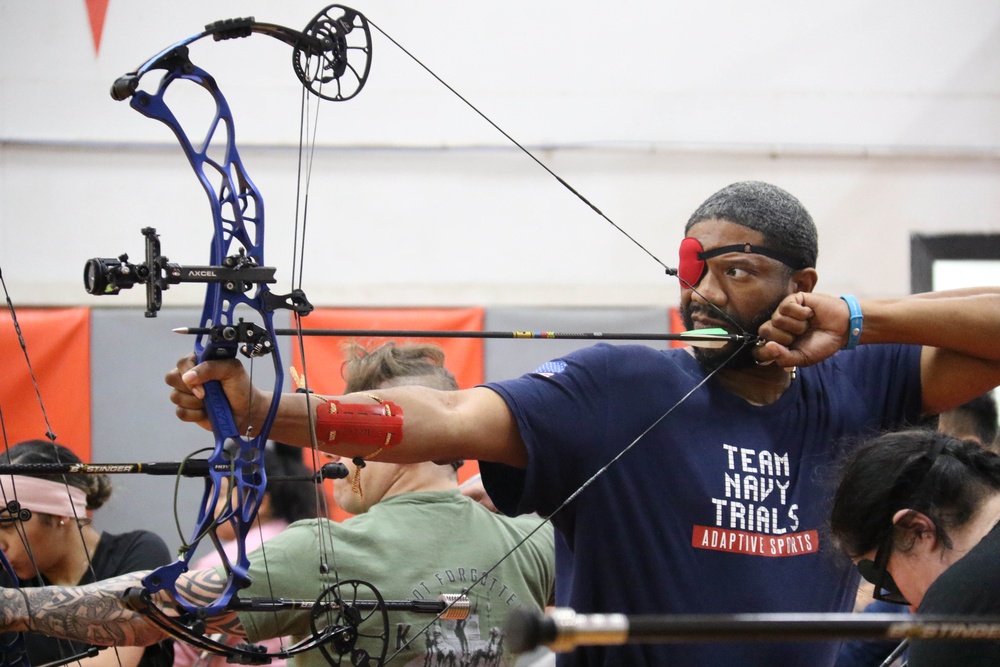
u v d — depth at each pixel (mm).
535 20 7344
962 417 5098
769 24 7488
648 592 2619
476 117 7270
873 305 2799
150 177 6926
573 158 7344
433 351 3387
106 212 6875
